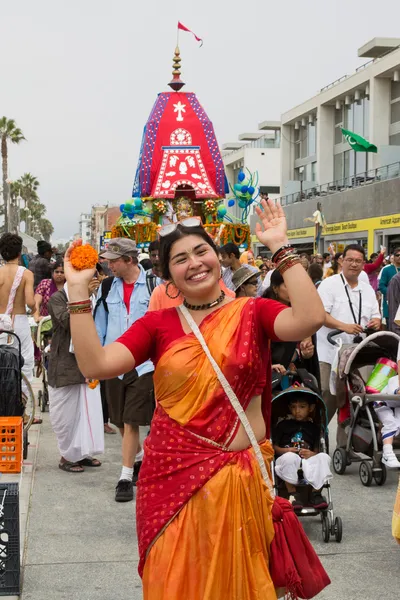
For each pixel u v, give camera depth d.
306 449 5.70
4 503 4.59
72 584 4.81
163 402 3.15
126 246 7.06
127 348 3.19
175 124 17.14
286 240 3.11
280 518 3.22
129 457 6.60
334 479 7.30
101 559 5.23
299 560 3.24
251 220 58.28
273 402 5.89
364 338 7.64
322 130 50.84
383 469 7.01
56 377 7.25
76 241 3.15
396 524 4.81
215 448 3.08
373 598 4.62
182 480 3.07
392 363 7.23
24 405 7.89
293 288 3.04
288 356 5.73
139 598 4.61
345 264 8.07
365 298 8.12
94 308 7.20
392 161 41.00
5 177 64.62
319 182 51.03
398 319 6.27
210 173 17.23
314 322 3.01
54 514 6.18
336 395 7.39
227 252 8.69
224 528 3.02
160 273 3.29
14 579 4.61
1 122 63.62
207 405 3.06
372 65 43.28
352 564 5.15
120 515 6.18
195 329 3.14
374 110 43.50
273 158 68.06
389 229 35.94
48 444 8.59
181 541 3.05
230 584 3.01
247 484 3.06
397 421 7.00
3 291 8.62
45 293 11.49
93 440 7.38
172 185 16.91
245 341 3.09
